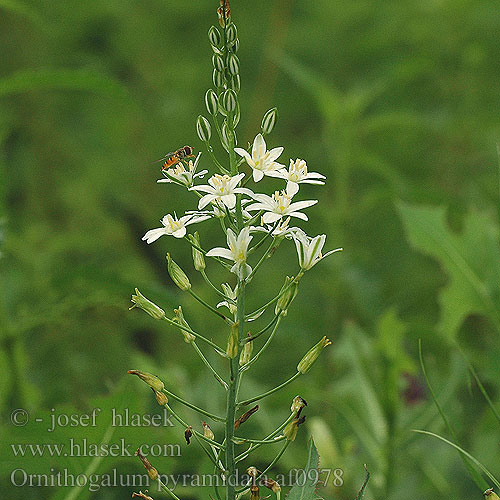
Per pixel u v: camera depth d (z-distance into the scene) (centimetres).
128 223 983
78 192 970
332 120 816
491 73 1027
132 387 445
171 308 567
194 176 324
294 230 311
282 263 914
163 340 868
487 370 587
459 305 584
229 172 322
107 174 1008
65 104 1059
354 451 581
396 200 747
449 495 550
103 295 570
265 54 1045
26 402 572
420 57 794
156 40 1116
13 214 991
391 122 823
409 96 1044
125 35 1096
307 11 1167
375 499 536
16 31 1041
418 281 888
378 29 1041
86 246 866
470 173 980
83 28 1094
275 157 323
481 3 1030
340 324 809
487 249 586
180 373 643
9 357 557
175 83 1070
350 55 1077
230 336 300
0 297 556
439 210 600
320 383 776
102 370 748
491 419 572
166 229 316
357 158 802
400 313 864
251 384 625
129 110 1029
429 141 1033
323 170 988
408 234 596
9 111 1011
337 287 809
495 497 355
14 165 998
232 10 1164
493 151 926
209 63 1109
